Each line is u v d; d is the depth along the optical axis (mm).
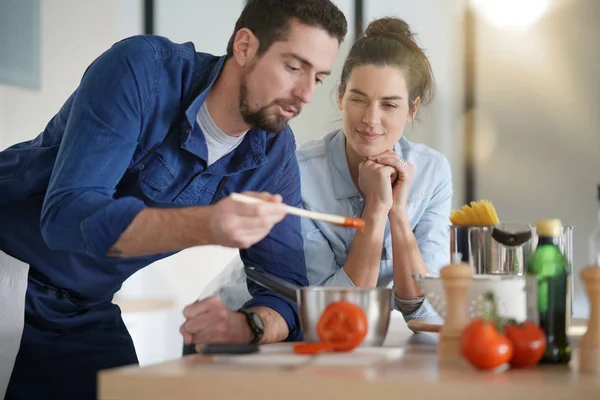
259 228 1567
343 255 2709
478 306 1610
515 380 1283
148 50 2008
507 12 5160
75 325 2297
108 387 1315
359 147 2604
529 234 1939
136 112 1951
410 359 1562
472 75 5211
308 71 1993
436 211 2848
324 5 1979
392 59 2561
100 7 5215
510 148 5180
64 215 1771
